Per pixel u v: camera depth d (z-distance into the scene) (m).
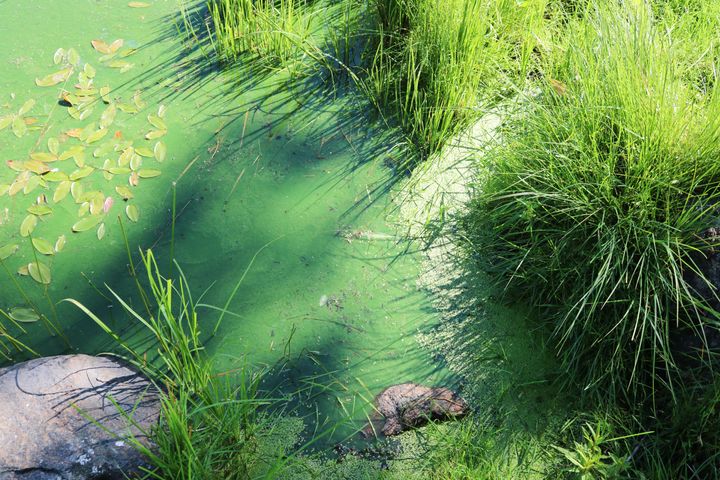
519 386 2.33
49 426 2.08
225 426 2.14
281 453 2.09
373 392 2.32
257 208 2.81
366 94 3.21
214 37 3.48
